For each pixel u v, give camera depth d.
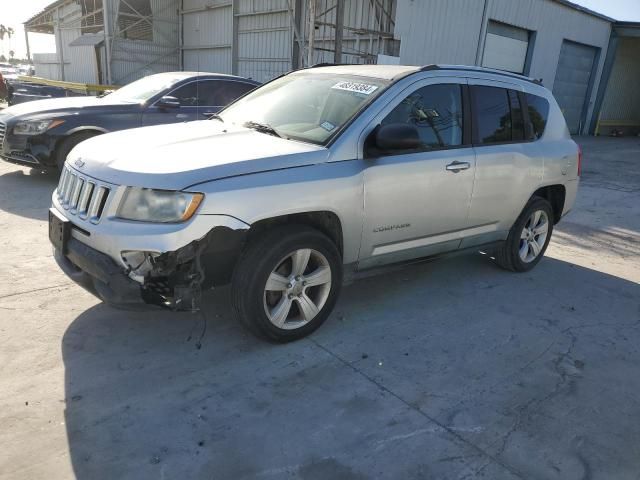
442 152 4.10
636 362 3.70
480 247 4.78
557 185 5.29
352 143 3.58
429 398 3.09
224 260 3.17
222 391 3.02
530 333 4.01
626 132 26.61
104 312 3.84
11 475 2.31
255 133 3.81
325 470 2.47
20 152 7.22
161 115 7.82
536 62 19.94
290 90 4.34
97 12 22.47
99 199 3.11
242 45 19.95
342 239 3.62
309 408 2.92
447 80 4.21
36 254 4.86
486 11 17.09
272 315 3.41
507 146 4.63
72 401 2.84
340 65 4.68
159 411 2.81
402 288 4.71
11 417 2.68
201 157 3.20
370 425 2.81
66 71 25.25
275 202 3.18
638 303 4.79
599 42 22.56
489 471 2.54
